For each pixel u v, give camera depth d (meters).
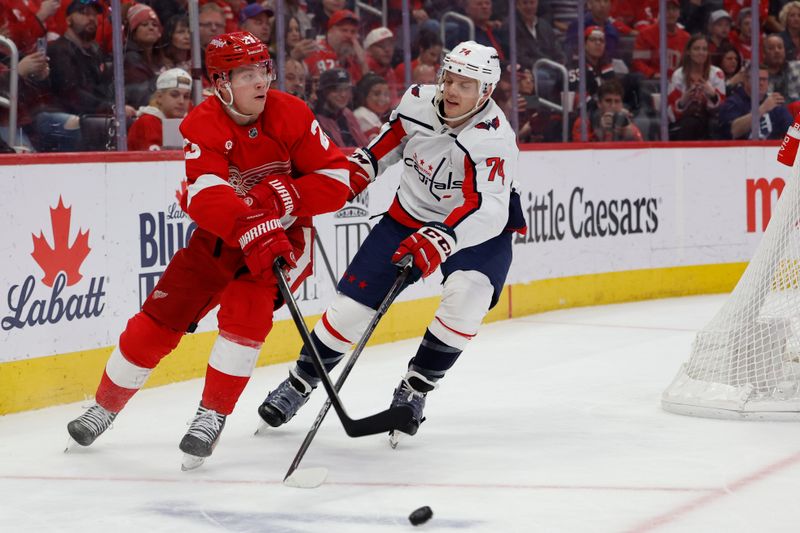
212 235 9.65
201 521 8.05
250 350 9.52
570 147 21.67
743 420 11.53
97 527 7.94
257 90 9.02
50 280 13.01
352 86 21.03
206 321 15.19
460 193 10.48
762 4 26.41
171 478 9.37
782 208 11.98
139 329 10.01
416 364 10.54
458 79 10.00
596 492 8.73
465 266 10.36
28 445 10.80
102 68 17.39
